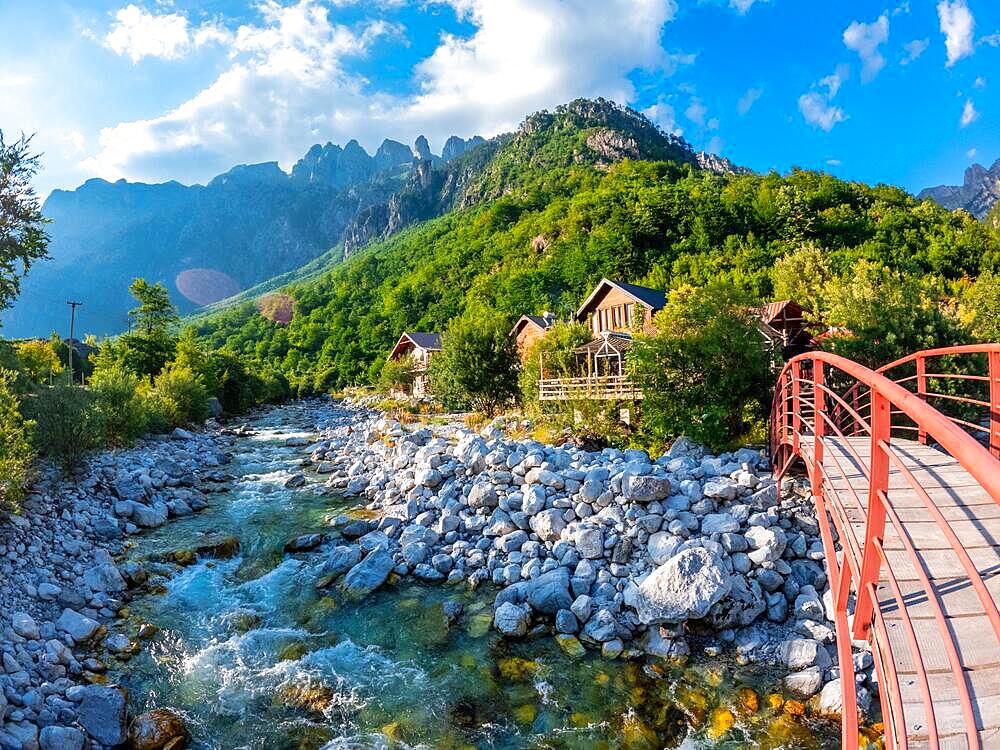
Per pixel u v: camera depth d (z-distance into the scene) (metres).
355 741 7.04
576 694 7.81
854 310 15.44
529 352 28.31
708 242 72.62
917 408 2.77
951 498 5.91
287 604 10.48
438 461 16.62
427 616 9.88
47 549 10.96
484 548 11.93
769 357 15.83
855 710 4.20
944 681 3.63
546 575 10.18
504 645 8.96
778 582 9.59
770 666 8.17
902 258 58.75
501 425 22.64
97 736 6.80
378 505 15.67
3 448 11.55
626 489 11.82
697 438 14.83
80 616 9.01
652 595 9.11
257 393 59.00
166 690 7.97
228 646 9.07
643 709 7.49
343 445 25.28
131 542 12.91
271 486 18.58
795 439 9.87
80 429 15.23
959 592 4.30
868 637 4.46
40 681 7.45
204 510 15.83
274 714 7.57
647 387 15.77
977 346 6.79
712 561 9.28
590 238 81.88
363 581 10.88
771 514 10.75
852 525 5.66
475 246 115.88
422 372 53.06
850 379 14.77
